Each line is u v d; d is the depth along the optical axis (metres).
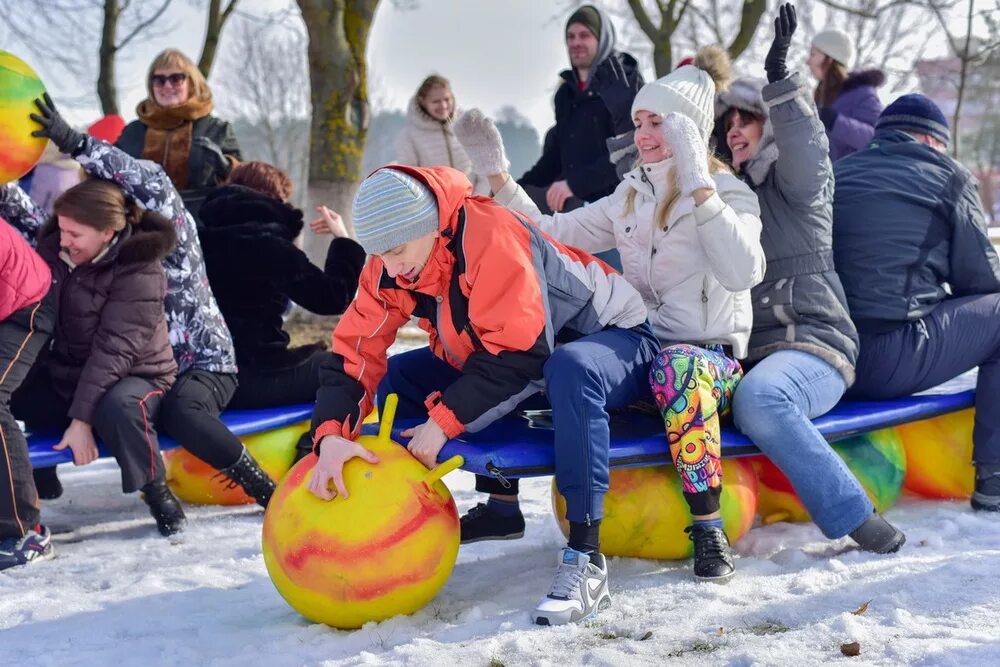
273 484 4.10
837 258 3.91
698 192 3.08
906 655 2.33
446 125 6.21
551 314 2.97
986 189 27.58
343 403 2.94
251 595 3.19
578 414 2.84
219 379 4.13
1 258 3.66
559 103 5.97
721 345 3.34
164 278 3.96
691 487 3.05
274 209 4.58
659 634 2.59
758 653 2.39
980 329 3.82
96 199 3.85
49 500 4.70
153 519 4.32
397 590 2.74
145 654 2.68
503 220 2.86
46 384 4.08
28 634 2.89
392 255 2.80
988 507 3.78
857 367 3.87
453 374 3.35
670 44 12.62
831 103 6.18
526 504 4.29
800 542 3.45
